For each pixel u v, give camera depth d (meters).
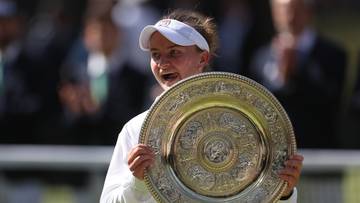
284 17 23.05
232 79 12.13
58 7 37.12
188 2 29.58
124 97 24.05
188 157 12.23
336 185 21.44
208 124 12.27
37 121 24.86
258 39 29.67
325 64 23.05
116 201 12.46
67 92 24.17
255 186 12.31
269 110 12.23
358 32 43.41
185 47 12.74
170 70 12.72
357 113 23.47
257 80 23.41
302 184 21.47
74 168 21.73
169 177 12.15
